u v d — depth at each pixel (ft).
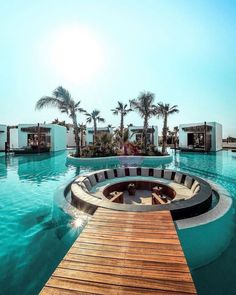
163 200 23.29
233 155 80.59
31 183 36.01
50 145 95.66
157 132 115.14
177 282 8.08
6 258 13.85
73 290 7.68
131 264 9.21
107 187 27.66
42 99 61.21
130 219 14.34
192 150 90.68
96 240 11.37
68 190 28.09
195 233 15.58
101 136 70.95
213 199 23.95
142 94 72.28
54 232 17.47
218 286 11.28
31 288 11.22
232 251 14.60
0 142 96.17
